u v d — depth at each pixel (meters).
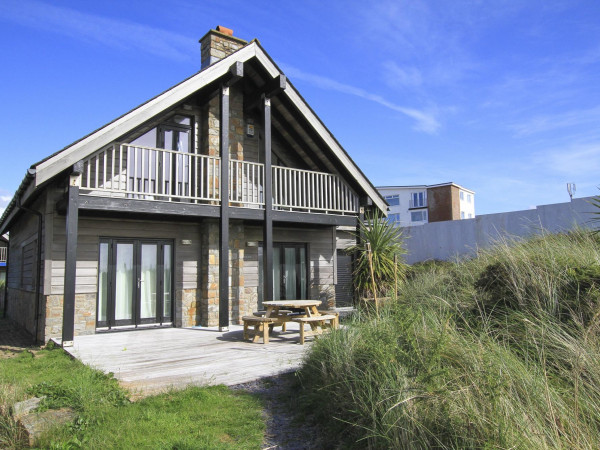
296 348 6.55
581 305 4.11
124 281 9.00
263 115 10.48
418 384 3.11
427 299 6.06
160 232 9.34
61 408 3.99
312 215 10.12
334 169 11.18
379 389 3.25
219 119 9.70
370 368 3.67
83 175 8.65
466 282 6.36
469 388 2.91
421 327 4.08
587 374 3.09
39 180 6.86
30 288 9.81
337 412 3.57
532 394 2.83
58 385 4.48
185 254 9.53
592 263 4.70
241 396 4.33
